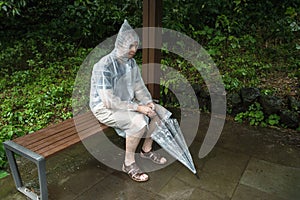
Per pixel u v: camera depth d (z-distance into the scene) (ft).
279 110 9.40
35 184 6.88
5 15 16.02
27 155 5.75
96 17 15.51
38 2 17.80
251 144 8.49
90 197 6.44
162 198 6.38
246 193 6.47
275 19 16.79
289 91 10.77
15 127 9.23
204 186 6.74
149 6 8.17
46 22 18.20
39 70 13.74
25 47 15.37
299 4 17.60
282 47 14.57
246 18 16.79
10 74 13.51
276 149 8.21
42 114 10.23
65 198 6.40
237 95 10.19
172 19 14.30
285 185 6.72
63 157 7.96
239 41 14.87
